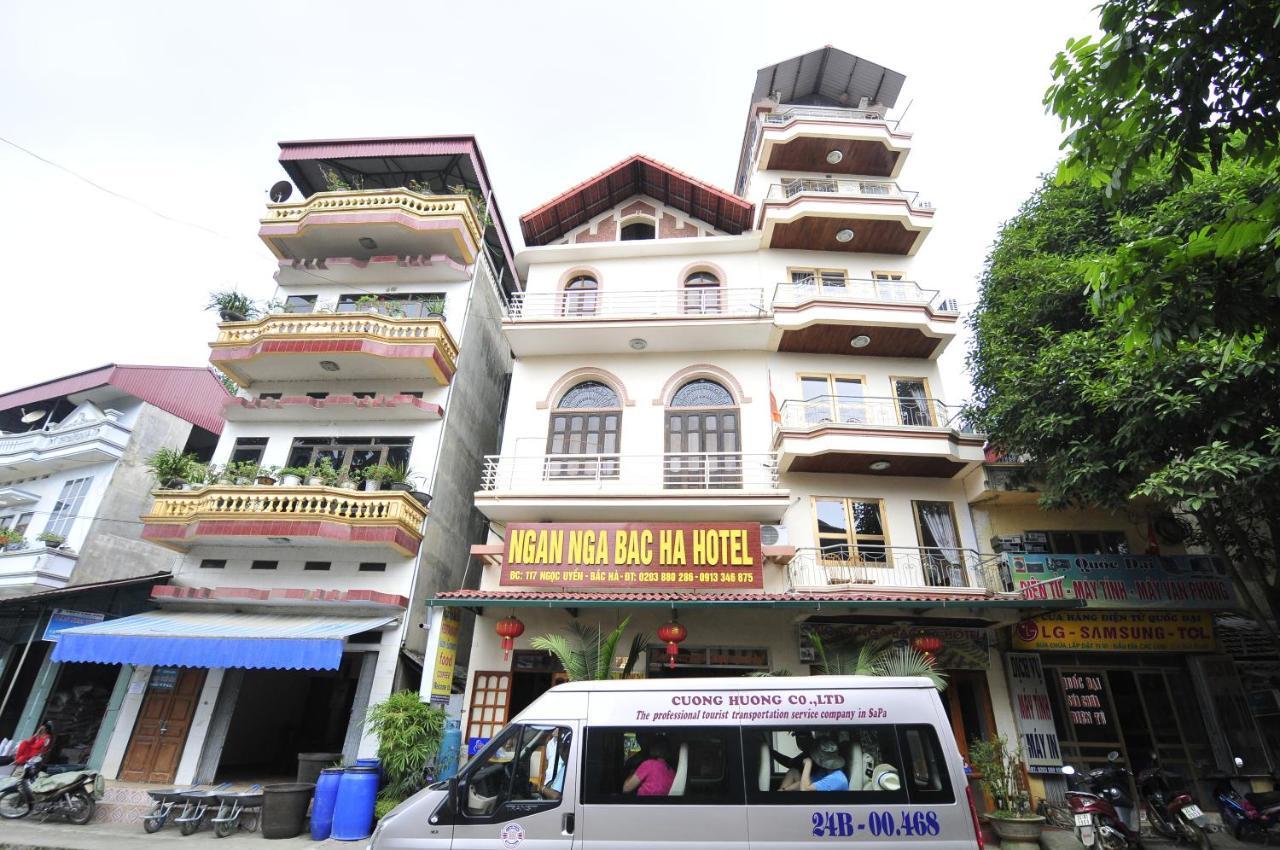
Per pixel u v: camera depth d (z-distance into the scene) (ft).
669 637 37.40
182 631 39.01
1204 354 29.63
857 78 65.10
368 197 56.70
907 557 44.83
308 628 39.99
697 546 41.55
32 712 44.70
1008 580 43.52
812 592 41.81
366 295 56.44
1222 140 15.40
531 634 42.50
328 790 33.78
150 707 42.39
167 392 65.72
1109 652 41.47
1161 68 15.44
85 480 59.82
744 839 18.65
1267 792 35.37
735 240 54.65
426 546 47.32
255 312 55.36
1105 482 37.50
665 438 49.01
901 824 18.63
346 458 50.57
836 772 19.38
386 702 36.45
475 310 58.65
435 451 49.73
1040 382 38.86
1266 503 32.40
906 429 44.68
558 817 19.17
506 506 44.57
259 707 52.80
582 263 56.80
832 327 48.83
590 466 48.08
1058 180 17.56
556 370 52.11
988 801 35.96
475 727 40.50
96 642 38.47
